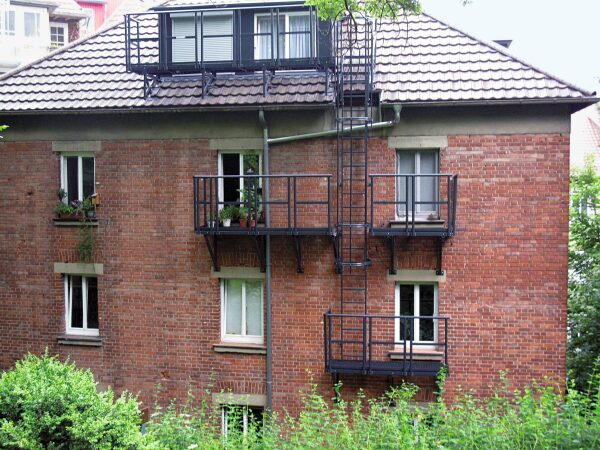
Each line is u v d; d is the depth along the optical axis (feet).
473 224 43.68
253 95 44.75
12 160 48.98
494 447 30.94
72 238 48.39
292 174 44.73
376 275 44.73
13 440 27.25
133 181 47.26
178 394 47.39
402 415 34.47
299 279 45.52
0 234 49.57
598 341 56.75
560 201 42.91
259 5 45.70
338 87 44.42
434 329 45.19
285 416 44.16
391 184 44.24
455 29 47.65
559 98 41.22
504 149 43.19
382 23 49.03
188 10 46.11
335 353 45.19
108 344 48.19
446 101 42.22
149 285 47.44
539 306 43.45
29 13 84.43
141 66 46.03
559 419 32.60
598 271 58.85
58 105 46.55
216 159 46.26
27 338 49.55
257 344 46.52
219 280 46.68
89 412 28.43
